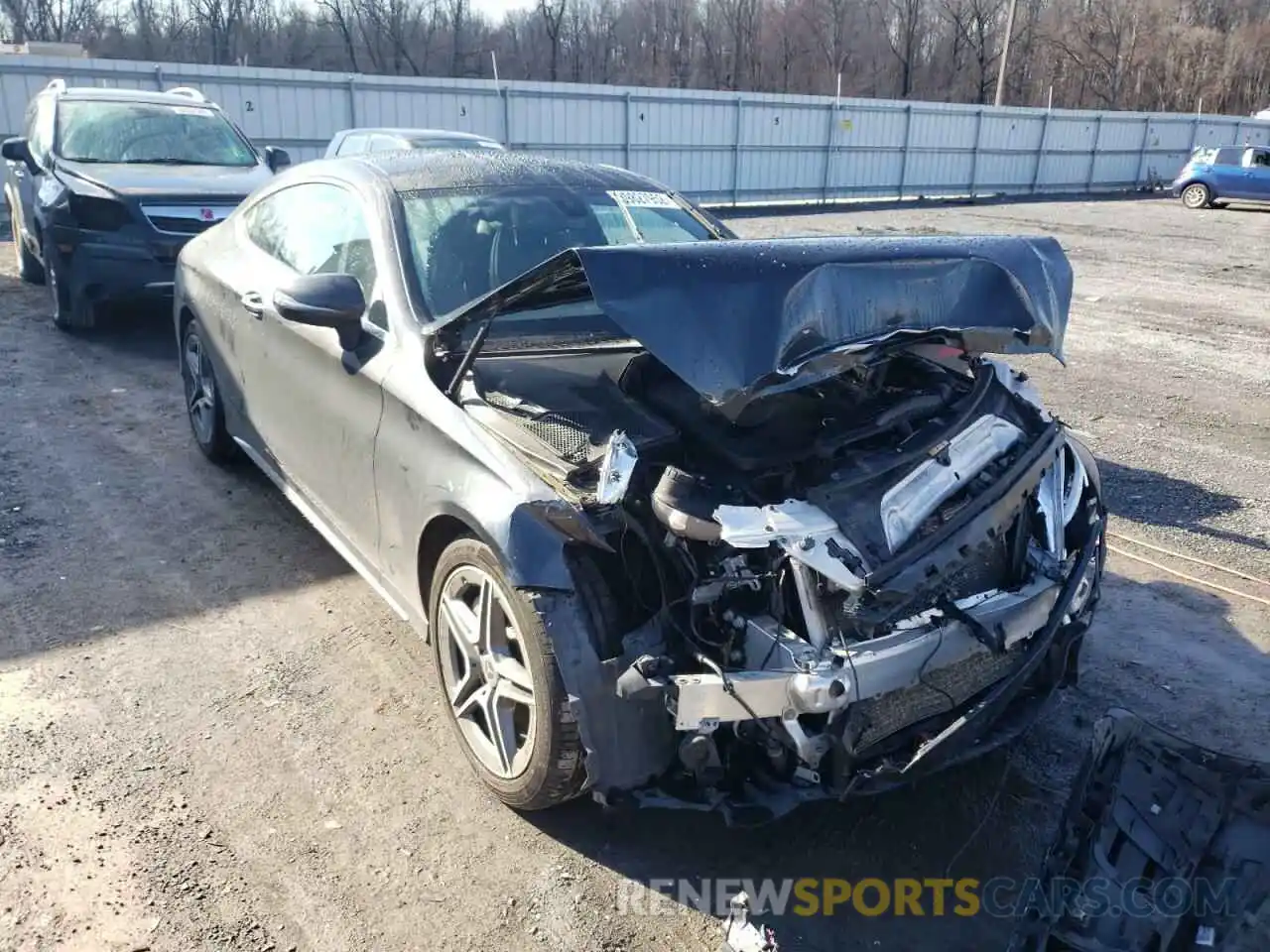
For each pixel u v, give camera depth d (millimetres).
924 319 2826
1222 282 13383
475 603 3031
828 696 2391
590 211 4133
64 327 8383
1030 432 3316
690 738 2482
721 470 2775
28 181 9367
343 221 4043
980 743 2730
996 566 2916
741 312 2498
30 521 4801
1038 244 3182
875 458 2803
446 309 3521
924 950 2539
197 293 5086
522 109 22047
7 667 3590
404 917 2584
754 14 52594
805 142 25797
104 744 3199
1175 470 5918
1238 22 58156
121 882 2652
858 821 2975
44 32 42719
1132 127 31891
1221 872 2227
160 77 18203
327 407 3721
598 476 2723
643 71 52000
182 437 5996
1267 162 24641
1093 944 2100
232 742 3238
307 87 19688
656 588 2701
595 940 2541
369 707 3447
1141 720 2531
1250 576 4562
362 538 3639
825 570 2465
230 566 4414
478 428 2973
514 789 2855
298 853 2783
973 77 53562
